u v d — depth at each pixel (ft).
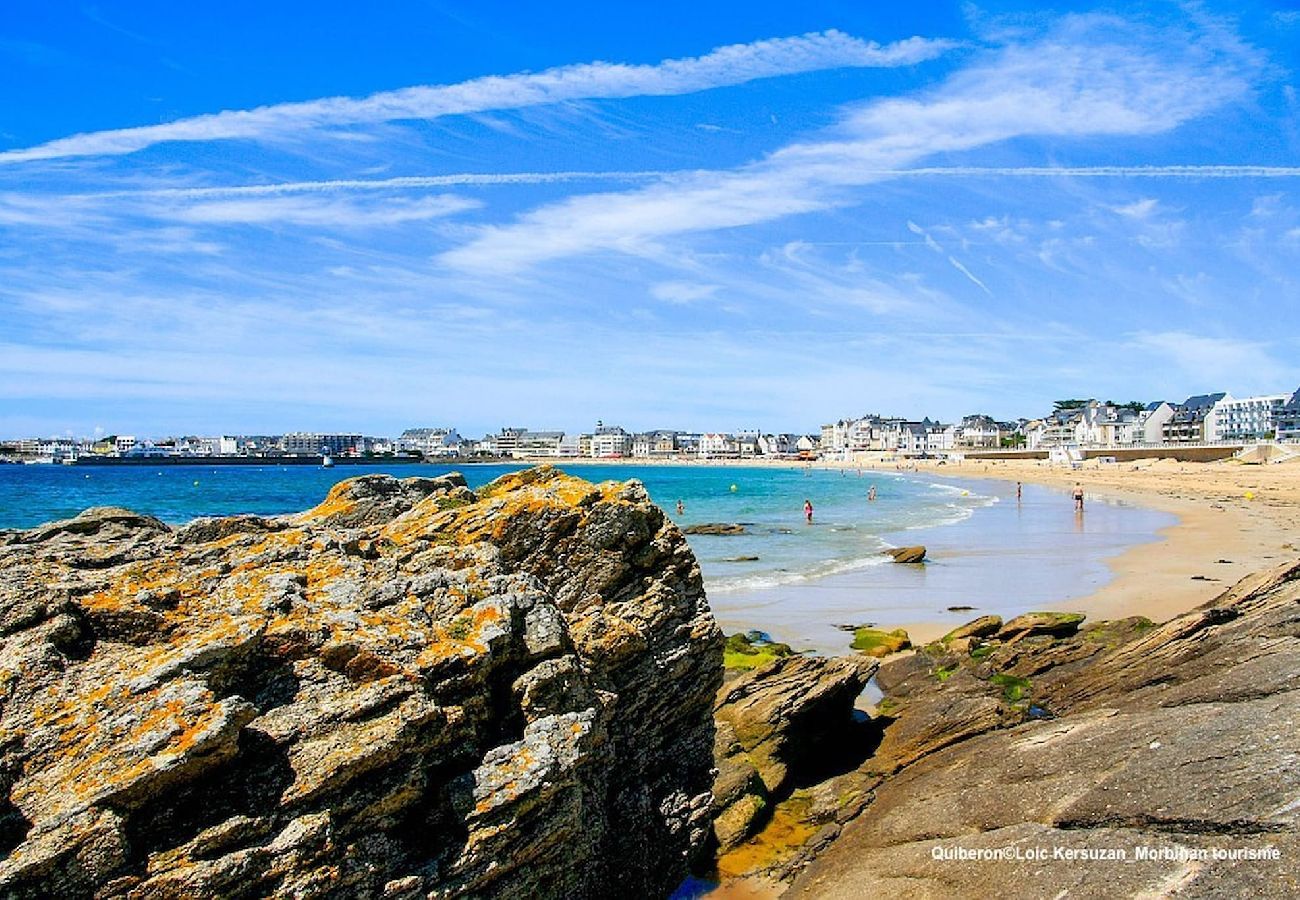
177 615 30.55
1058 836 37.86
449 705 31.71
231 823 25.70
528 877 31.94
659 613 49.24
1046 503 335.06
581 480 53.57
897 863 41.14
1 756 24.36
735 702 63.31
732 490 464.24
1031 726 55.42
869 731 66.49
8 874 22.34
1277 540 191.11
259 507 290.76
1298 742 38.01
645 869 45.83
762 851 51.75
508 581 38.63
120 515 54.90
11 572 31.65
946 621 111.96
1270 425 644.69
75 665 27.58
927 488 477.36
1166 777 38.75
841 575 151.53
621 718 46.03
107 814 23.89
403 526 47.67
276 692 29.01
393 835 28.86
